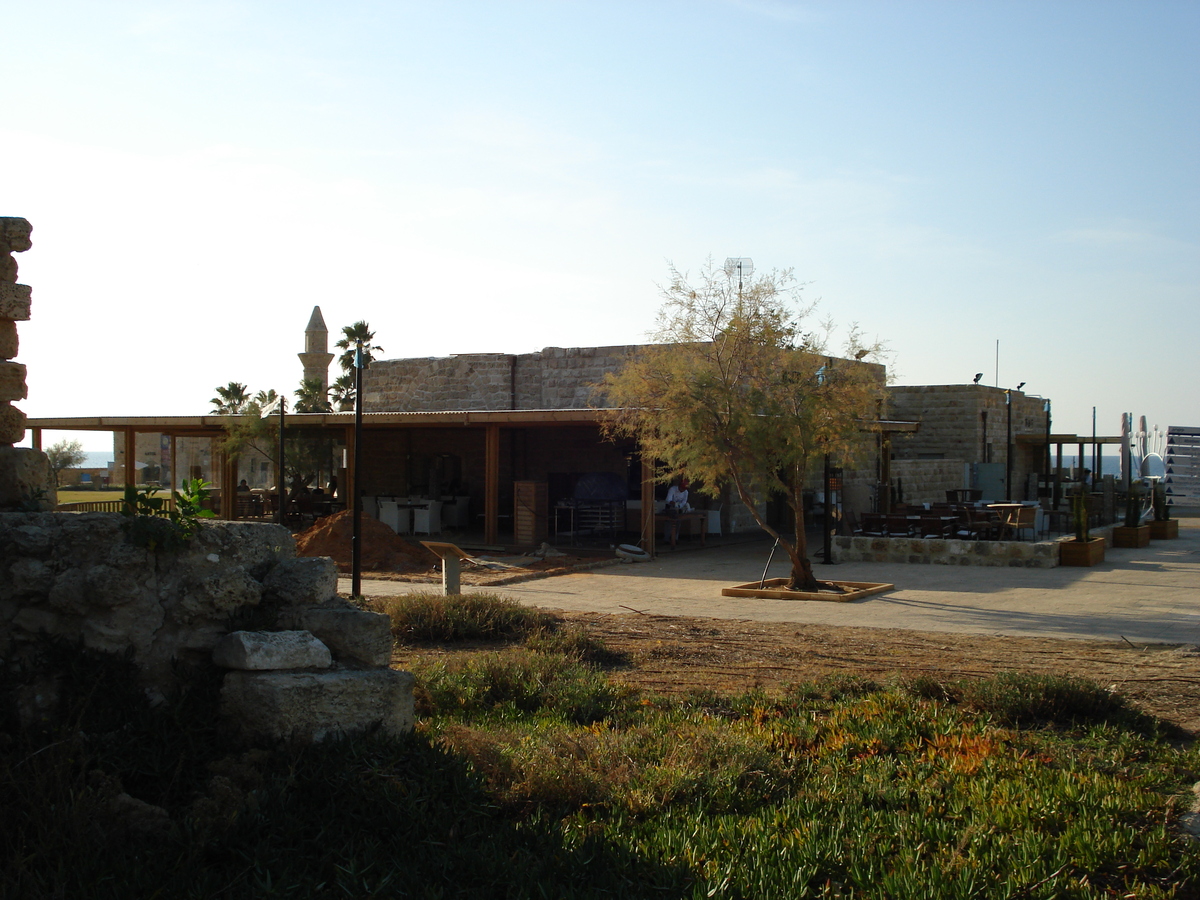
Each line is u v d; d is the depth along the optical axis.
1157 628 11.68
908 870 4.23
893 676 8.73
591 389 28.58
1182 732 6.82
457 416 21.73
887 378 15.87
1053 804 5.01
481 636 11.27
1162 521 25.00
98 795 4.14
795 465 15.04
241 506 27.80
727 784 5.36
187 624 4.98
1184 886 4.14
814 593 14.48
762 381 15.37
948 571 17.81
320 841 4.11
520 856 4.16
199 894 3.61
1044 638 11.06
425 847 4.18
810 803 5.15
